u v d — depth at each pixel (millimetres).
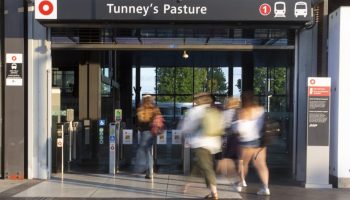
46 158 11352
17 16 11172
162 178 11492
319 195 9609
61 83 15461
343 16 10422
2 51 11305
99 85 14109
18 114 11273
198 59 20531
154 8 10430
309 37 11328
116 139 12422
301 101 11375
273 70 21719
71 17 10359
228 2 10430
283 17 10414
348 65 10469
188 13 10430
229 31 11781
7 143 11281
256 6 10422
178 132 12523
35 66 11273
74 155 13477
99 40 11727
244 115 9781
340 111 10477
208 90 24953
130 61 21969
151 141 11359
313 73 11344
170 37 11836
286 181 11258
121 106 24031
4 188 10172
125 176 11773
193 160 11859
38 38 11242
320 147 10383
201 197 9328
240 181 10062
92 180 11203
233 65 23609
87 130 13922
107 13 10406
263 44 11727
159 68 25359
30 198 9164
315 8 11086
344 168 10484
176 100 25609
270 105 21469
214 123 8945
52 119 12172
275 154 13281
